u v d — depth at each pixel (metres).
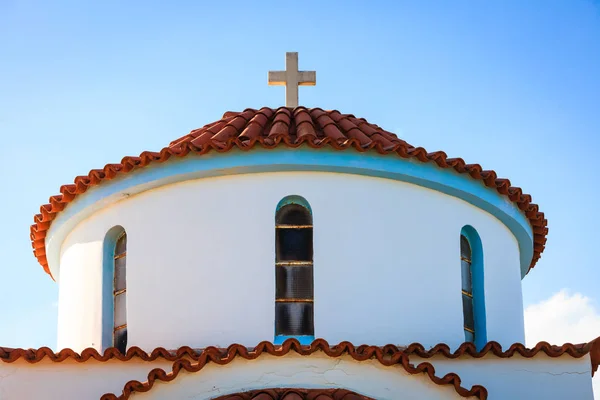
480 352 14.62
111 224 15.99
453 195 16.09
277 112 17.59
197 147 15.15
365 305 15.13
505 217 16.70
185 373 13.26
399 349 14.58
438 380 13.29
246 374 13.30
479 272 16.38
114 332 15.90
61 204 16.28
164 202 15.62
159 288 15.30
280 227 15.50
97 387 14.37
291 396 12.96
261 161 15.27
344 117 17.55
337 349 13.30
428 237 15.72
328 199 15.46
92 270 16.16
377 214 15.52
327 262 15.23
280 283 15.27
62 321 16.67
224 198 15.45
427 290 15.47
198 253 15.31
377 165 15.45
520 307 16.94
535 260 18.62
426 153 15.48
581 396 14.59
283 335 15.06
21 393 14.32
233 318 14.99
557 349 14.73
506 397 14.56
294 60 18.83
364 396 13.23
